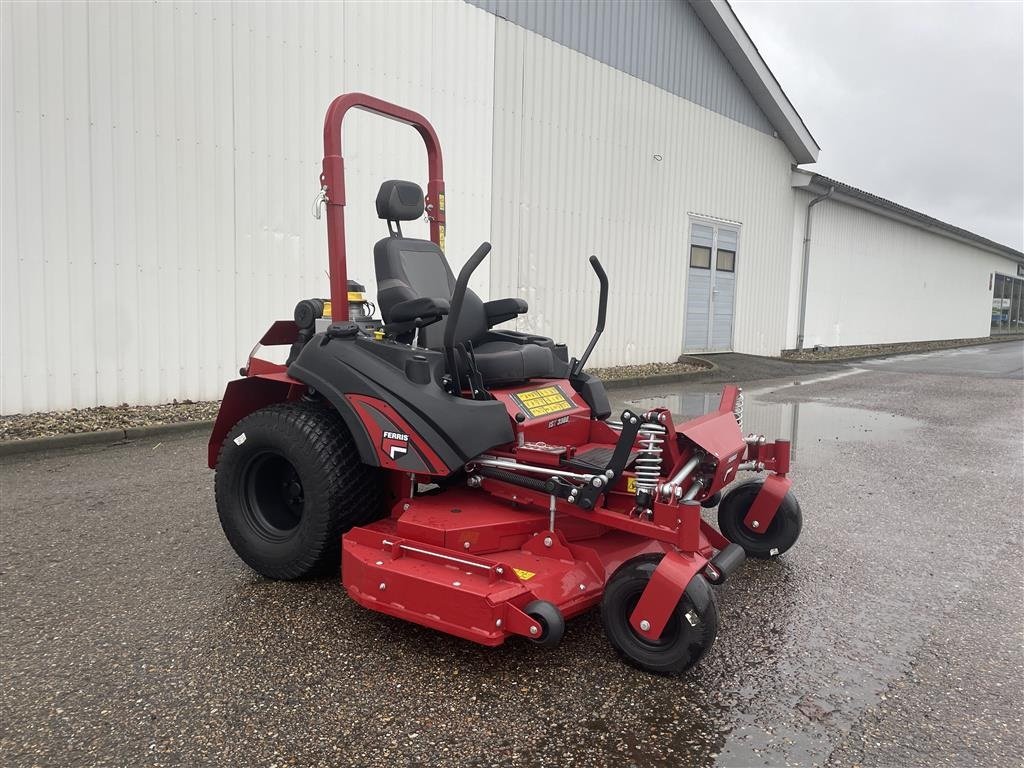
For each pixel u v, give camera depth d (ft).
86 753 7.70
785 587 12.35
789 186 57.31
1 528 14.46
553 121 37.04
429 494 12.05
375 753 7.79
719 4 44.96
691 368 43.80
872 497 17.78
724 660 9.88
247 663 9.56
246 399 13.24
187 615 10.89
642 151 42.75
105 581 12.07
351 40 28.25
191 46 24.34
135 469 18.79
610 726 8.36
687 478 10.51
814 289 63.62
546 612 9.14
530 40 35.35
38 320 22.21
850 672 9.66
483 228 34.22
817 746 8.08
